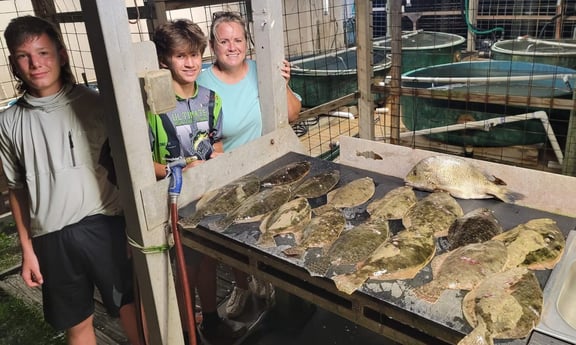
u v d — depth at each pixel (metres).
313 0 5.02
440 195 1.24
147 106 1.19
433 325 0.82
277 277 1.10
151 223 1.25
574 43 3.58
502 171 1.25
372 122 2.80
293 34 5.20
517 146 2.83
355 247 1.03
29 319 2.23
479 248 0.99
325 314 2.05
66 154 1.40
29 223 1.55
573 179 1.12
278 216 1.20
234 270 2.01
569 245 1.03
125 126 1.13
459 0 4.63
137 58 1.17
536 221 1.09
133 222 1.25
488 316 0.80
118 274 1.55
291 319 2.03
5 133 1.40
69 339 1.66
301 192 1.36
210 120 1.75
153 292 1.31
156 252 1.28
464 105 2.92
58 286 1.51
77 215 1.45
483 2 4.41
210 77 1.81
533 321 0.80
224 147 1.86
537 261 0.97
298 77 4.35
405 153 1.41
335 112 4.30
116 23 1.06
